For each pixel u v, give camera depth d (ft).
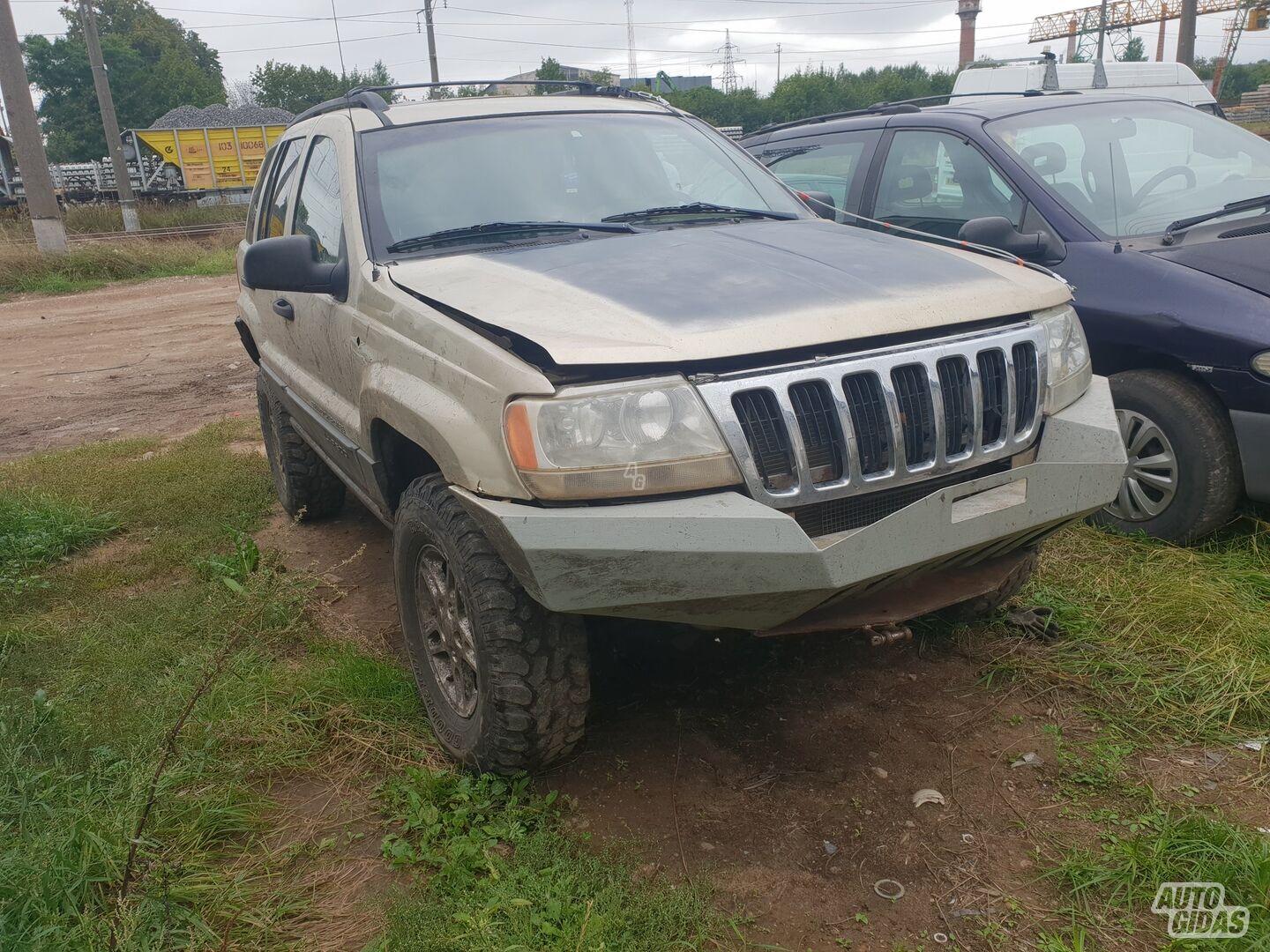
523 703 8.75
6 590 14.55
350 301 11.28
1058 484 9.14
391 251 11.07
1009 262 10.77
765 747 10.03
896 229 12.67
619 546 7.73
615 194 12.28
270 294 15.74
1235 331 12.41
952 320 8.87
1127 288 13.57
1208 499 13.03
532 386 7.91
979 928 7.62
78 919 7.61
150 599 13.84
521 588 8.68
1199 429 12.95
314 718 10.62
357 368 11.09
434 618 10.29
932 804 9.06
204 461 21.02
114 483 19.54
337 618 13.47
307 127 15.03
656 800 9.27
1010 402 9.06
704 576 7.82
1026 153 15.94
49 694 11.33
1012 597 12.21
